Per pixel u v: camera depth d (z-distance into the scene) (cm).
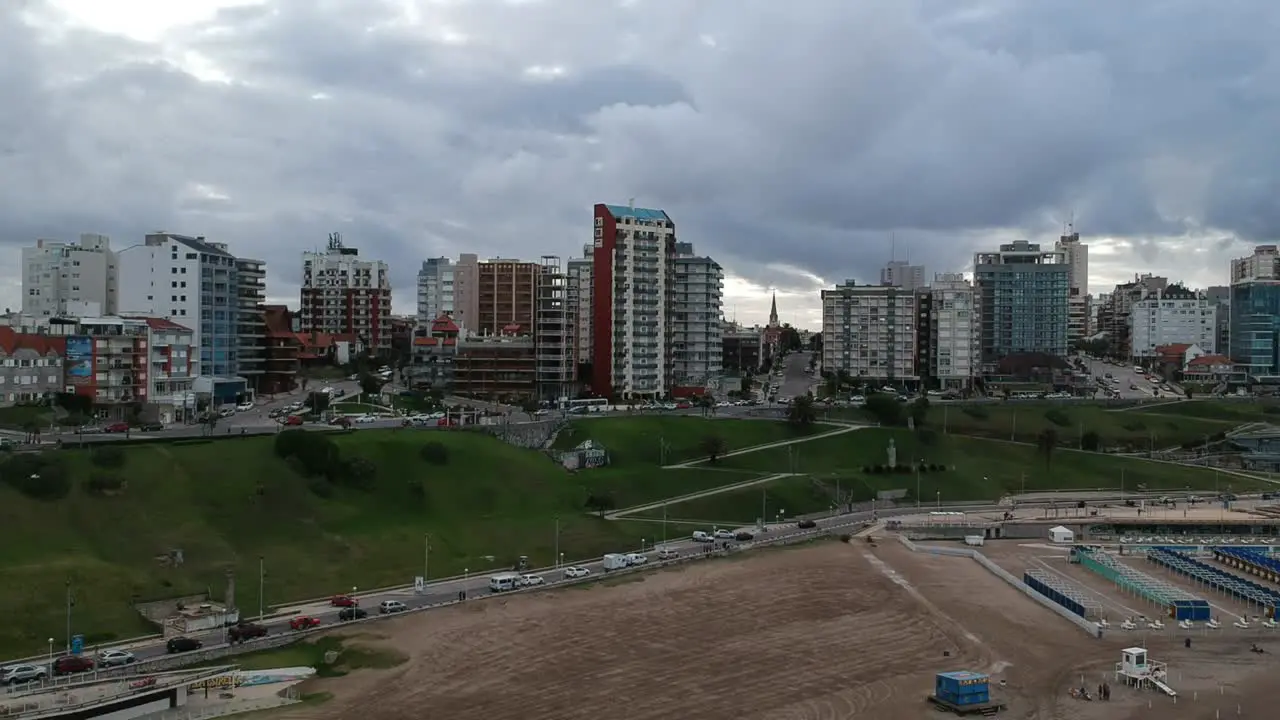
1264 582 14900
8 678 9225
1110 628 12088
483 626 11481
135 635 10575
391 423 19775
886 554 15825
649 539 15875
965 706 9425
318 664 10250
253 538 13162
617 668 10362
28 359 17738
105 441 14638
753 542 15975
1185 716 9538
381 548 13688
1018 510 19762
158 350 19962
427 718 9019
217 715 8962
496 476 17000
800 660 10788
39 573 11019
